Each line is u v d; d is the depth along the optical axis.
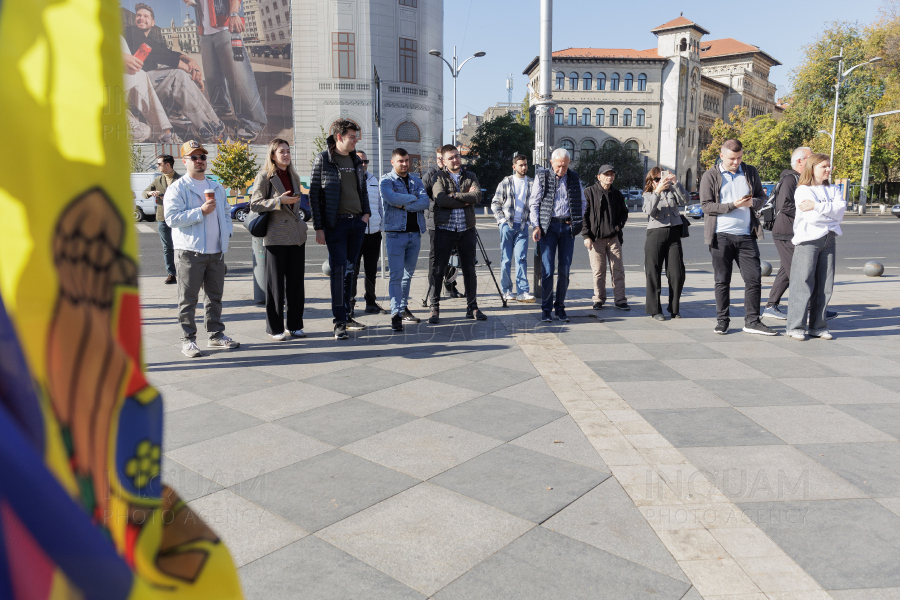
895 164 51.41
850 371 4.95
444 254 6.69
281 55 51.59
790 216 6.99
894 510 2.76
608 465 3.20
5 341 0.39
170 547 0.63
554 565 2.34
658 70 67.50
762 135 51.34
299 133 52.38
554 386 4.53
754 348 5.72
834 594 2.18
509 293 8.41
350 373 4.85
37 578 0.39
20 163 0.43
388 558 2.38
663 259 7.20
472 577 2.26
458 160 6.76
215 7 51.00
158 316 7.21
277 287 5.85
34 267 0.43
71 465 0.46
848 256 15.19
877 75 45.94
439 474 3.09
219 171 44.97
